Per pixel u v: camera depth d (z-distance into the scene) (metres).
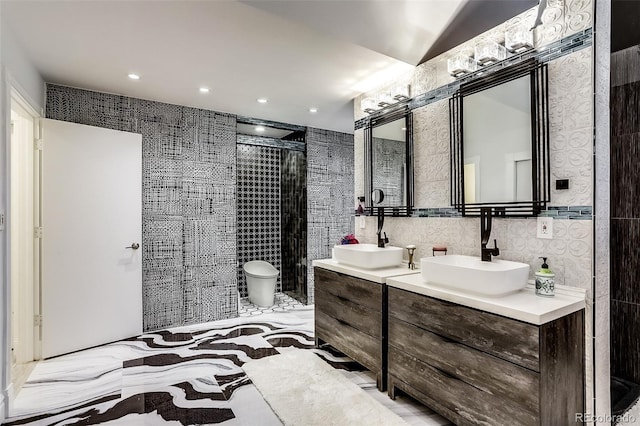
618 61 2.31
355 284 2.50
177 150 3.55
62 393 2.23
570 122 1.74
